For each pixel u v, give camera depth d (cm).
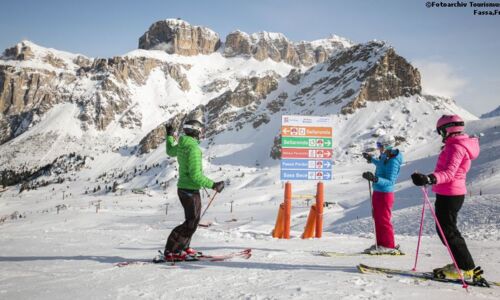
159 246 948
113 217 11825
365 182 12812
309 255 739
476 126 16650
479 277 496
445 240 520
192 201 643
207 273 552
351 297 418
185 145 633
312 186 13088
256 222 7075
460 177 520
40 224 10294
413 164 14112
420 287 473
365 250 787
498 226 3166
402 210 4884
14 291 450
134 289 459
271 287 466
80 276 536
